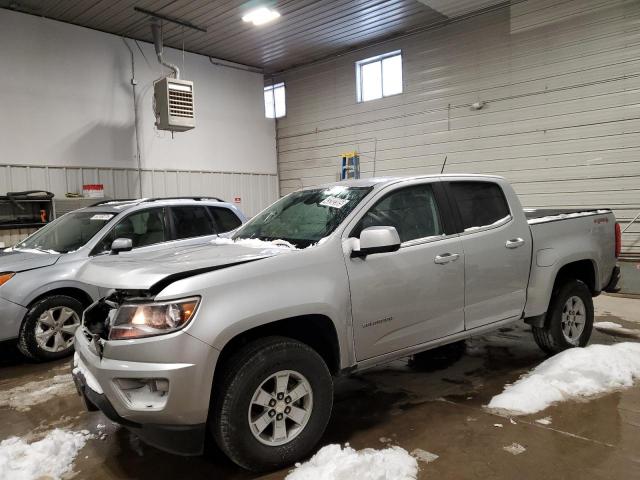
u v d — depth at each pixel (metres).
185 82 10.53
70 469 3.00
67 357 5.28
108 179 10.94
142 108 11.55
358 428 3.37
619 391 3.76
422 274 3.49
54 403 4.05
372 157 12.87
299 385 2.91
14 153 9.52
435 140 11.59
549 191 9.92
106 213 5.96
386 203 3.57
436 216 3.78
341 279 3.11
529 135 10.12
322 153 13.98
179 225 6.23
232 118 13.62
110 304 3.12
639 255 8.88
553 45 9.70
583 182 9.49
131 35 11.20
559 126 9.73
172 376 2.52
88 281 2.94
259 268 2.86
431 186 3.85
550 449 2.97
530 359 4.68
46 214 9.05
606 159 9.20
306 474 2.70
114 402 2.63
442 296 3.61
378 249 3.17
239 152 13.82
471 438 3.15
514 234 4.12
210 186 13.05
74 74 10.38
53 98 10.05
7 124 9.43
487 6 10.37
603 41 9.12
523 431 3.21
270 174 14.79
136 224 5.92
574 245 4.52
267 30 11.39
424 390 4.02
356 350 3.19
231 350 2.85
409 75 11.91
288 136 14.80
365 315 3.21
